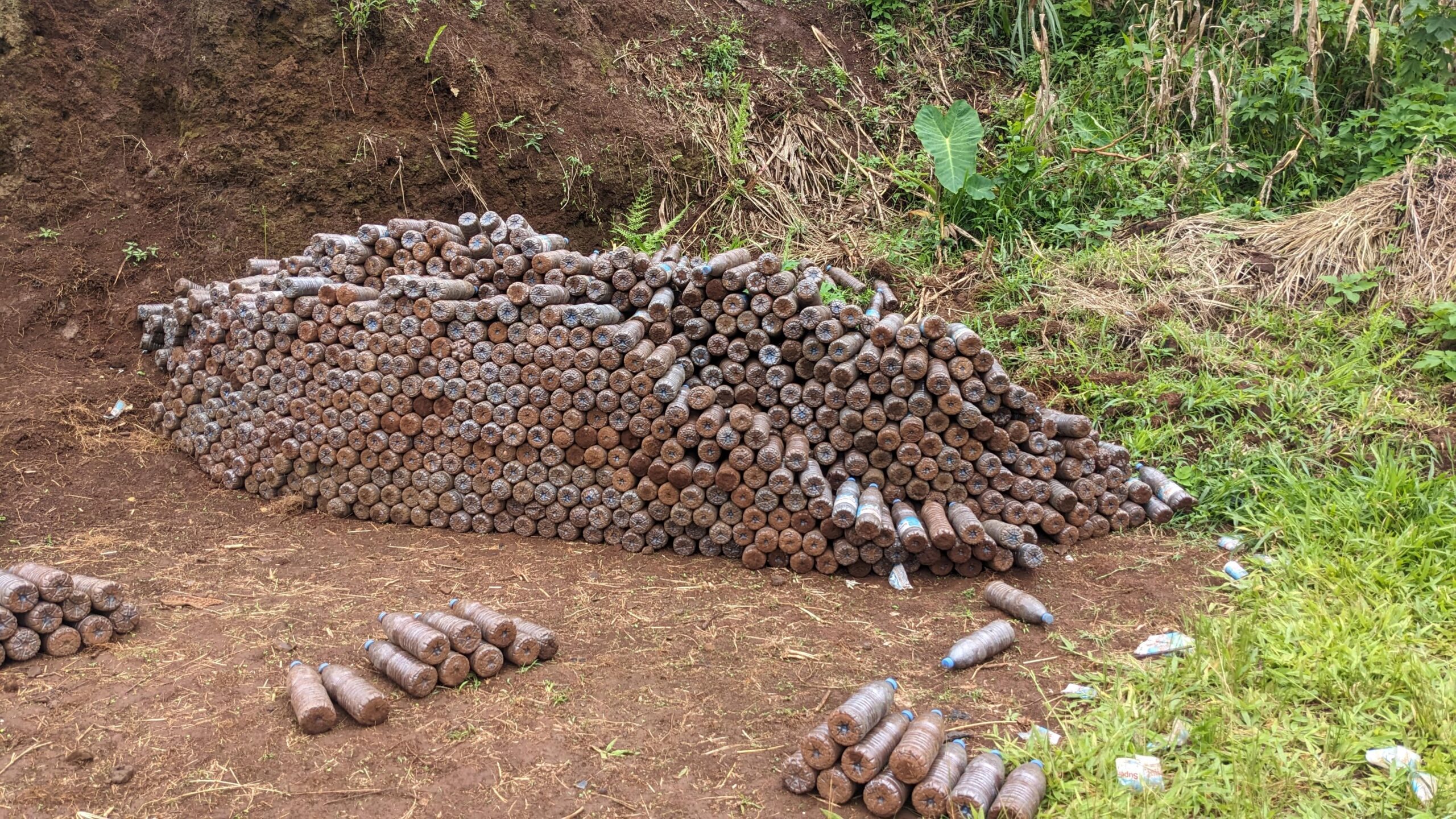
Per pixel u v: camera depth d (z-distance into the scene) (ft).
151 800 11.93
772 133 33.32
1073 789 12.19
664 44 33.53
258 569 18.69
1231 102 32.73
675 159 31.01
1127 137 32.83
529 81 30.14
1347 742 12.94
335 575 18.45
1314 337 24.99
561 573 18.84
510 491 20.34
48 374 24.70
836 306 19.35
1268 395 22.66
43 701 13.88
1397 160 29.43
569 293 19.70
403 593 17.70
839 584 18.74
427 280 19.84
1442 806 11.58
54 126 26.86
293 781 12.32
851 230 31.07
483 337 19.83
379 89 28.58
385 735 13.30
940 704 14.39
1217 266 27.50
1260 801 11.78
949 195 30.55
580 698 14.38
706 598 17.88
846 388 19.20
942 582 18.90
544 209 29.58
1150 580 18.33
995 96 35.91
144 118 27.84
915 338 18.90
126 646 15.61
